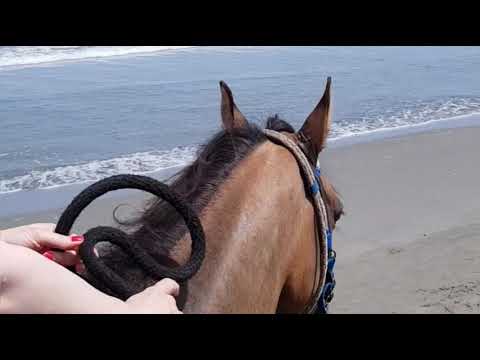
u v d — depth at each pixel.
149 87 14.84
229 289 2.15
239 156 2.41
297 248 2.48
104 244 2.09
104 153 10.45
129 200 8.78
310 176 2.53
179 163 10.14
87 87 14.73
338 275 7.34
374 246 8.09
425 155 11.43
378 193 9.70
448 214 9.09
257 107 13.05
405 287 7.08
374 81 16.31
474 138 12.44
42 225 1.91
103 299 1.52
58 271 1.47
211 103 13.55
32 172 9.57
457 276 7.32
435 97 15.11
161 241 2.11
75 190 9.07
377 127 12.86
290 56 18.97
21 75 15.84
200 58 18.44
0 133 11.13
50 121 11.97
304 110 13.00
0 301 1.42
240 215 2.27
